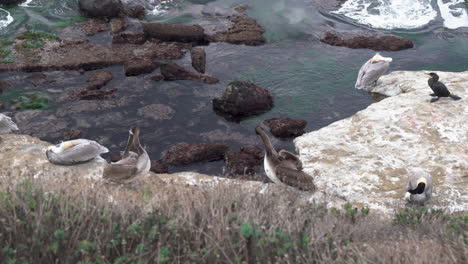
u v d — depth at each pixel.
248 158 14.88
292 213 8.00
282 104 17.84
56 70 19.72
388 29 23.12
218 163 15.10
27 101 17.48
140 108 17.44
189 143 15.81
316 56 20.88
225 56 20.91
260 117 17.20
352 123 14.93
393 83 18.08
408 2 25.47
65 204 6.72
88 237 5.91
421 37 22.41
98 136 16.02
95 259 5.70
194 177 11.77
